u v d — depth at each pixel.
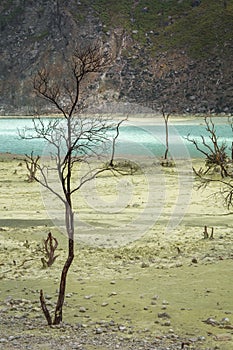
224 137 97.06
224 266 17.77
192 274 16.92
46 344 11.38
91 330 12.38
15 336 11.91
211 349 11.24
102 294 15.05
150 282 16.14
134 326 12.69
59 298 12.92
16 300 14.56
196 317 13.29
